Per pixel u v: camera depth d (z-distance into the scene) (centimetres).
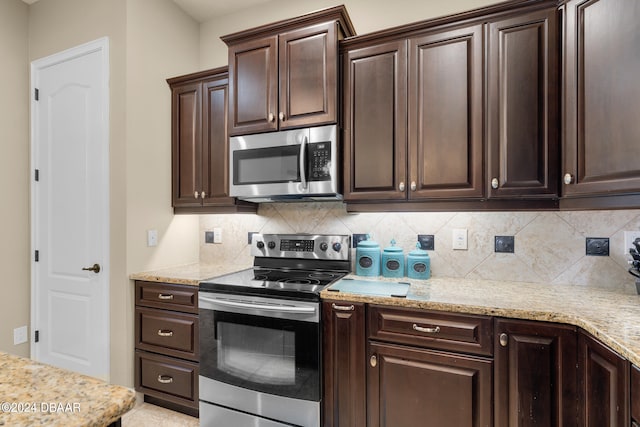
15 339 237
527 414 124
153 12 226
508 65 149
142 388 204
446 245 192
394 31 169
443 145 161
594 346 108
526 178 146
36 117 244
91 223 219
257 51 195
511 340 127
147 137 220
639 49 112
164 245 231
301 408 157
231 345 173
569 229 168
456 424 134
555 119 141
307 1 233
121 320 206
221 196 217
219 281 182
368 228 210
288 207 233
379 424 146
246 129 197
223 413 175
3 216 232
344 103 181
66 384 67
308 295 157
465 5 193
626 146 116
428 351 139
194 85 228
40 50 243
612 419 99
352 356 150
